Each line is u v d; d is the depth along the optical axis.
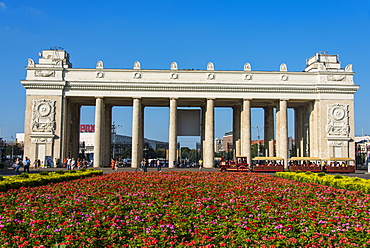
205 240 15.77
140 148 84.06
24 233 16.83
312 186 32.97
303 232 17.33
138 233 17.16
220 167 68.38
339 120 83.75
